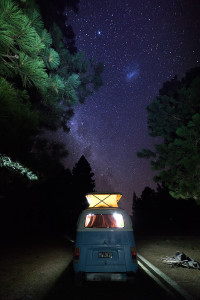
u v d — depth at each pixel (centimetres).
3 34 336
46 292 515
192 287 523
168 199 2764
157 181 933
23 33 348
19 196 1767
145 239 1416
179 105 991
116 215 646
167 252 957
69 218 2762
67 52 880
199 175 794
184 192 835
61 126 918
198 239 1295
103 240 548
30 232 1798
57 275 650
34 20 382
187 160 762
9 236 1531
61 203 2377
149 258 855
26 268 732
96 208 607
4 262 819
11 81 530
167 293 508
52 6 783
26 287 549
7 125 346
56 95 560
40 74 396
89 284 571
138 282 591
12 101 338
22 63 381
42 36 429
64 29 1081
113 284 572
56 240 1411
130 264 527
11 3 324
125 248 540
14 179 500
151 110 1090
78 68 924
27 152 434
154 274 666
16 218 1895
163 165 927
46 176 489
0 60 396
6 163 420
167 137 1088
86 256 535
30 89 650
